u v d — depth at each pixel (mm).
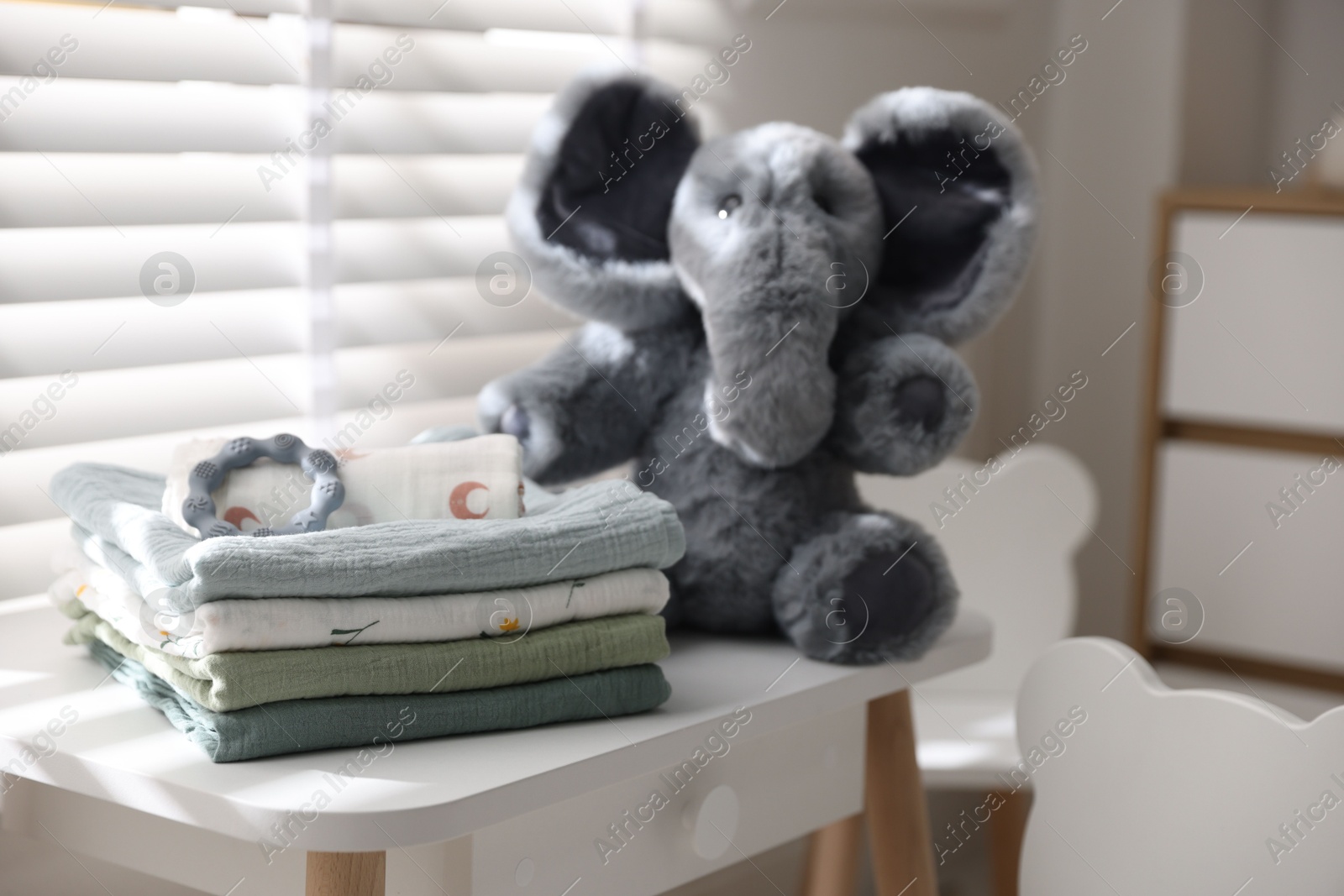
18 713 781
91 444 1026
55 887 970
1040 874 983
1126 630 2158
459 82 1198
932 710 1503
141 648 779
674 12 1392
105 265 992
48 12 945
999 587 1549
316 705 714
